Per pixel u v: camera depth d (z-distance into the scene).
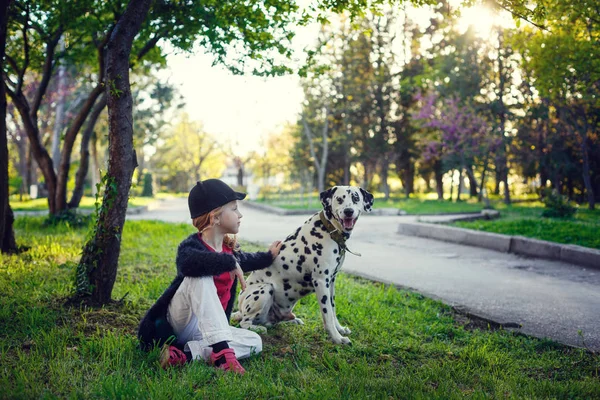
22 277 6.83
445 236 14.27
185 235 12.84
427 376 4.06
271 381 3.79
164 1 9.52
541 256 11.30
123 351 4.17
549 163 29.61
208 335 3.88
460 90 31.78
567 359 4.78
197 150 72.44
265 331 5.09
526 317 6.41
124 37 5.65
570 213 18.88
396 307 6.67
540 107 27.22
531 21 6.93
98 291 5.64
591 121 26.02
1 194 7.89
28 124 13.74
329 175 48.69
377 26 36.53
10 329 4.71
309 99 35.00
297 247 5.05
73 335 4.63
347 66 37.22
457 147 30.00
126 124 5.70
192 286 3.93
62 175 14.38
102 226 5.65
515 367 4.50
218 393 3.40
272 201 38.72
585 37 14.23
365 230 17.08
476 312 6.58
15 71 13.21
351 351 4.71
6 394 3.26
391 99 40.34
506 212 23.08
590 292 7.93
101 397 3.36
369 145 39.88
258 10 8.85
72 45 13.22
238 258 4.66
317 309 6.23
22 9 11.11
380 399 3.54
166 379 3.58
